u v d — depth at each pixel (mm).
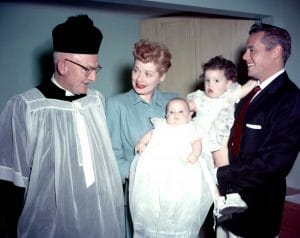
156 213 1575
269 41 1789
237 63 2984
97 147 1626
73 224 1536
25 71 3410
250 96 1917
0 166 1533
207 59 3256
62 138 1553
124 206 1851
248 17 2861
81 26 1525
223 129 1880
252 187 1762
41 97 1578
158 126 1732
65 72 1554
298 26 2822
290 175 2867
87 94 1731
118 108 1761
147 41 1708
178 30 3461
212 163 1781
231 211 1726
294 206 2395
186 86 3451
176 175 1575
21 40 3361
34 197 1512
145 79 1700
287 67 2812
